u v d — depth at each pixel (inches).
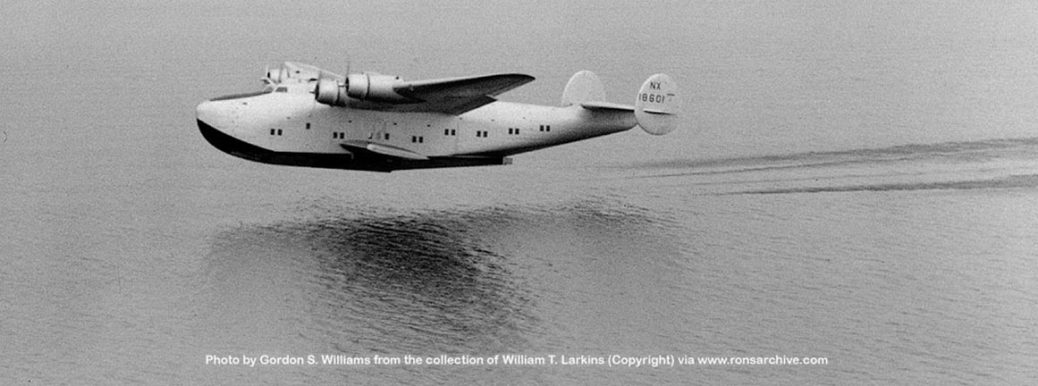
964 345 1192.2
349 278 1323.8
